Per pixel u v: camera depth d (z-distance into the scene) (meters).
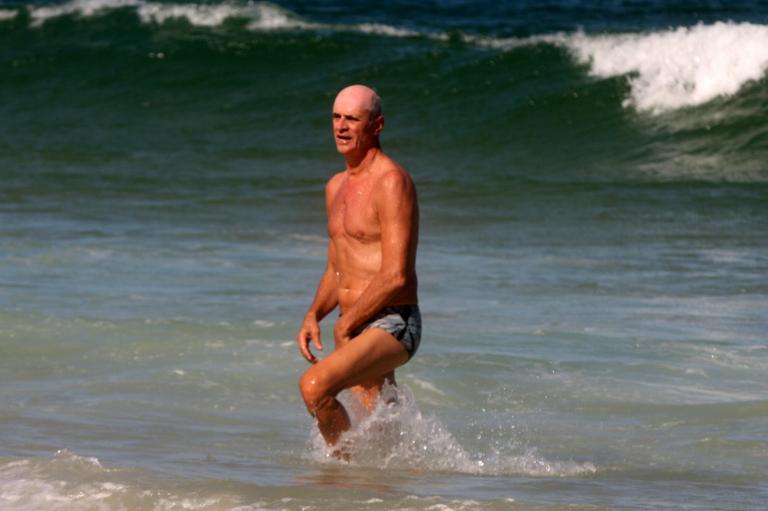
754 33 83.62
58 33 105.19
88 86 96.44
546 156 77.81
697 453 22.89
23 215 58.78
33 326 33.28
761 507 18.81
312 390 21.28
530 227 57.19
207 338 32.25
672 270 45.06
